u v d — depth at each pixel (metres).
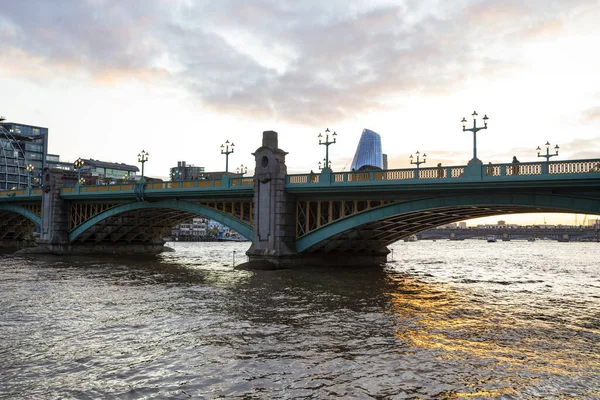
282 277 44.38
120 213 74.31
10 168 184.75
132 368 17.53
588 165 34.69
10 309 28.66
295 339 21.56
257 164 52.72
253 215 56.06
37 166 196.75
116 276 47.06
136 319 25.75
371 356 18.95
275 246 50.84
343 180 47.97
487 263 81.75
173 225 89.94
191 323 24.73
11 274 48.19
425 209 43.69
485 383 15.95
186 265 61.81
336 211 54.06
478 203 40.56
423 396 14.80
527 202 38.12
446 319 26.34
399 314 27.55
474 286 43.16
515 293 38.28
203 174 199.50
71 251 79.31
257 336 22.08
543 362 18.33
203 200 61.66
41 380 16.28
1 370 17.30
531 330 23.80
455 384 15.84
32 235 112.69
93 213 79.31
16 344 20.72
